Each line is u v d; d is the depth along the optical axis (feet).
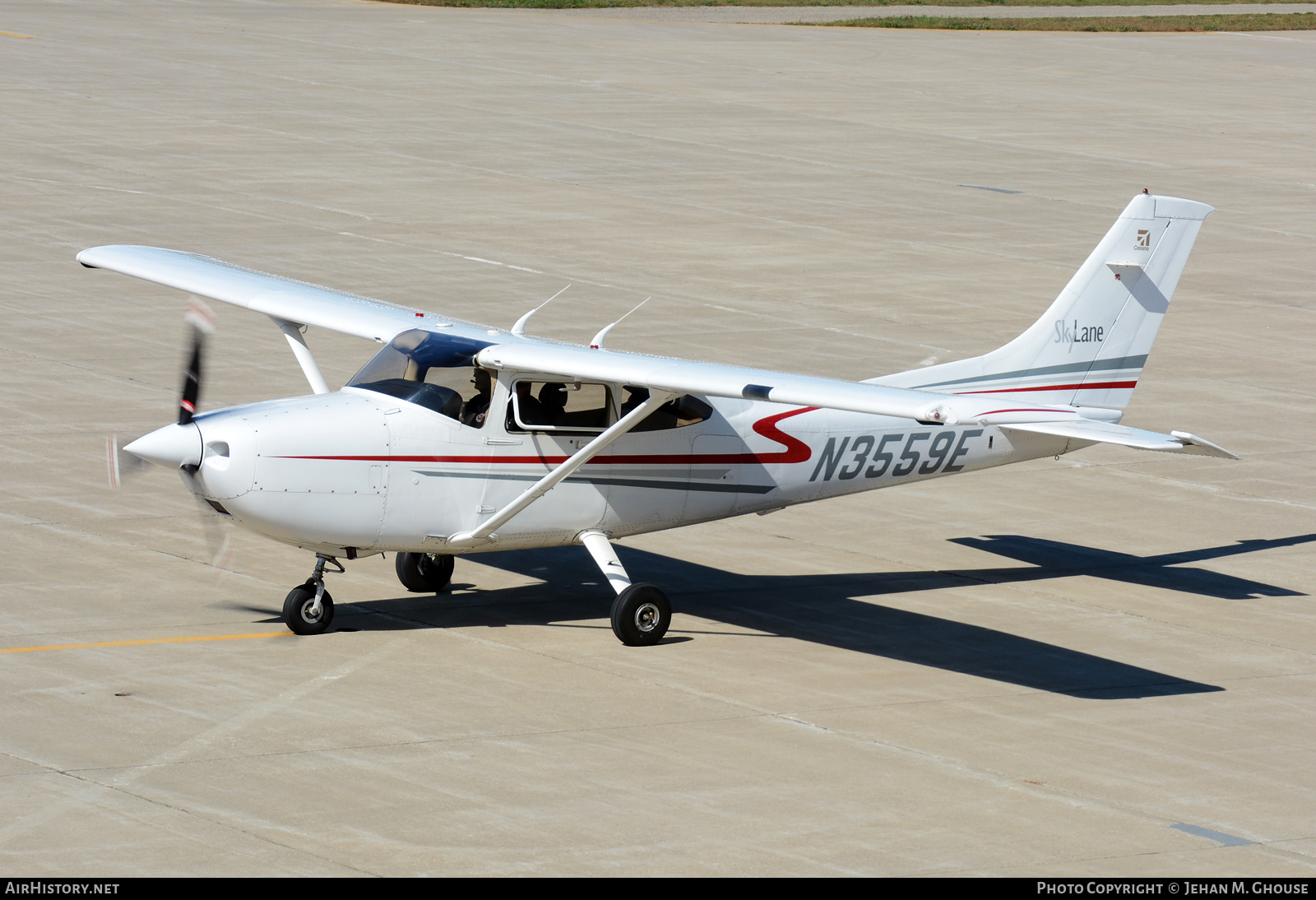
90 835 63.77
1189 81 412.77
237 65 342.85
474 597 100.01
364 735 76.07
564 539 94.89
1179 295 204.23
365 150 264.72
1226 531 122.21
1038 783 74.49
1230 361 173.78
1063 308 107.24
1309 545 119.55
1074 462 140.26
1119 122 344.28
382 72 347.56
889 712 83.25
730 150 286.46
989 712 83.87
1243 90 402.52
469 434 90.12
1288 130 344.08
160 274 111.14
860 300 189.78
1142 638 97.86
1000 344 172.04
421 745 75.05
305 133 274.98
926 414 76.89
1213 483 134.62
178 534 107.76
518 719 79.25
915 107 348.59
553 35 427.33
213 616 92.63
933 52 441.68
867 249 217.97
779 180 262.67
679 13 501.56
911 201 252.42
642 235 218.18
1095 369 109.09
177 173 237.66
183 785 69.10
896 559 113.09
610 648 91.30
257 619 92.63
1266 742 81.56
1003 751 78.38
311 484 86.53
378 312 102.27
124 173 235.20
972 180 272.10
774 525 120.47
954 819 69.82
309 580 90.53
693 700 83.46
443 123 293.84
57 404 135.54
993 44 466.70
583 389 92.63
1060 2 590.55
